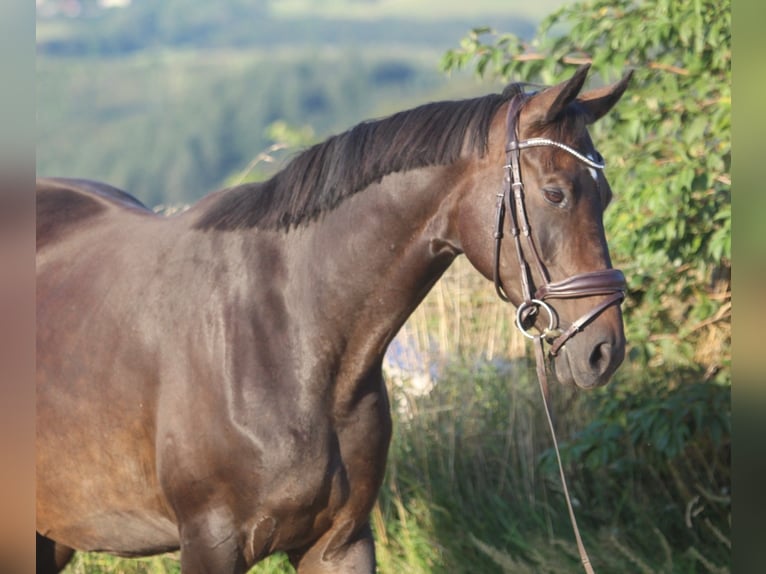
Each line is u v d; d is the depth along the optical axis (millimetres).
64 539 4941
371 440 4371
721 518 6875
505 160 3990
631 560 6387
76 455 4660
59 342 4703
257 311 4270
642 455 7047
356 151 4234
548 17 7203
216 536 4273
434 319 7836
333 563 4484
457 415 7277
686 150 6684
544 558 6320
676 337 7023
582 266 3848
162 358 4367
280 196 4355
